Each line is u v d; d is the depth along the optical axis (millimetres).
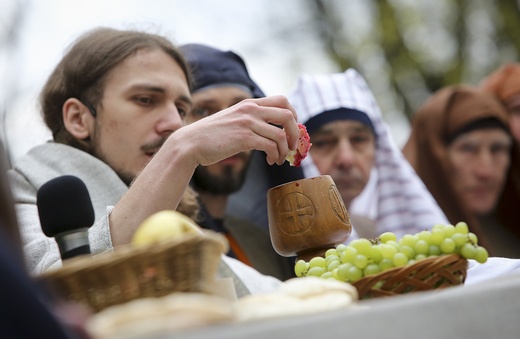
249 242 4141
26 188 3305
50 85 3549
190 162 2867
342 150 4543
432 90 11594
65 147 3389
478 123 5246
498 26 11664
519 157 5453
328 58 11977
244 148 2842
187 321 1359
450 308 1558
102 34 3508
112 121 3400
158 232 1630
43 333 1303
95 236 2838
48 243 2939
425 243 2055
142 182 2875
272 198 2541
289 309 1519
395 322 1490
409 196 4723
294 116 2900
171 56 3496
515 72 5648
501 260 2482
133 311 1367
